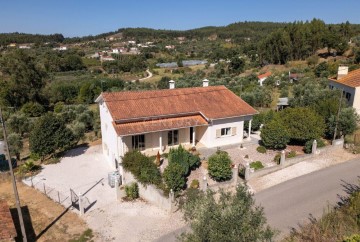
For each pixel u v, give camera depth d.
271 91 61.47
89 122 47.38
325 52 113.94
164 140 30.78
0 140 35.94
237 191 12.18
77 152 34.25
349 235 15.97
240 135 33.06
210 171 24.73
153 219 20.50
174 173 22.62
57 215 21.53
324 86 53.88
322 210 19.73
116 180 23.89
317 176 24.69
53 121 31.72
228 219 10.53
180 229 19.02
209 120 30.31
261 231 10.71
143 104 30.45
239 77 85.56
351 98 39.47
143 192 23.45
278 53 110.38
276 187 23.19
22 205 23.00
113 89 82.31
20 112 62.94
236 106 32.97
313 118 30.00
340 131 31.25
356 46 109.50
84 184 26.30
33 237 19.05
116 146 27.70
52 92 82.94
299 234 17.14
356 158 27.97
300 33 110.62
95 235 19.06
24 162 31.61
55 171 29.11
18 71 78.25
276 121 30.81
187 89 34.44
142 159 24.23
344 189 22.36
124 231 19.30
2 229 16.50
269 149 30.94
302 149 30.47
